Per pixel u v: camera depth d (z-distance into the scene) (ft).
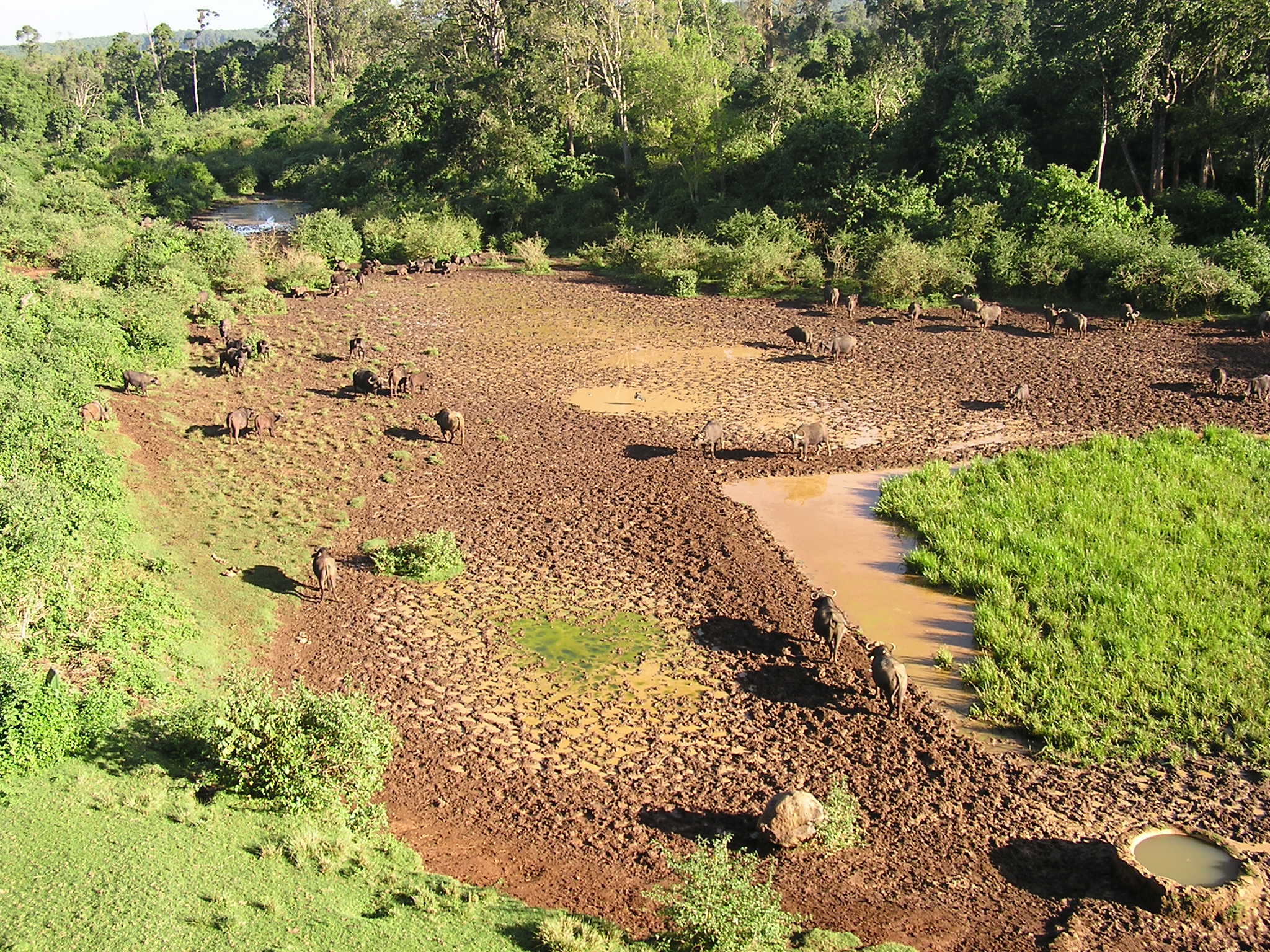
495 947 34.32
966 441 89.15
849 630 59.82
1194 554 64.80
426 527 73.46
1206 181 150.51
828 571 67.56
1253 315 122.11
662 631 60.03
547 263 172.24
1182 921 37.65
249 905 34.37
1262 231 134.41
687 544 70.85
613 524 74.02
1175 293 124.16
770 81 188.34
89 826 37.11
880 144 173.78
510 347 121.39
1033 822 44.01
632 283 160.97
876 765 47.96
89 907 32.45
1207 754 48.01
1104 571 63.31
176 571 63.41
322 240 175.94
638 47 220.64
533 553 69.67
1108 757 48.21
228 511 74.74
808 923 37.68
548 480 82.07
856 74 212.43
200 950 31.40
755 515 75.41
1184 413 92.99
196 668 52.49
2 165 222.07
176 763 43.50
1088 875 40.75
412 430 92.68
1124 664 53.83
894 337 122.52
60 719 41.63
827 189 168.45
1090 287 133.69
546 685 54.54
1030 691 52.60
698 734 50.39
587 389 105.60
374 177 232.53
